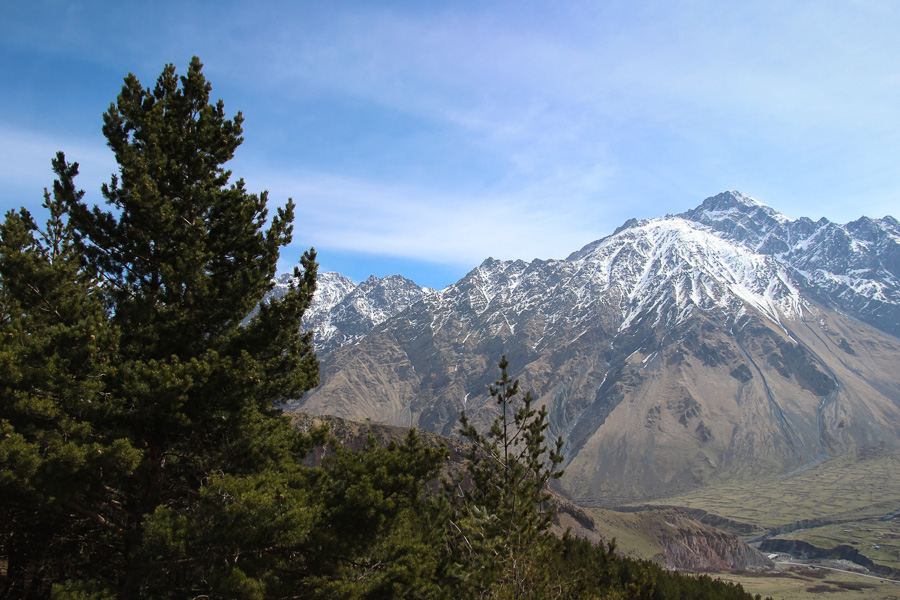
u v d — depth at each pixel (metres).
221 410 13.38
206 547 11.62
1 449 10.38
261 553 11.84
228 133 17.23
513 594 14.41
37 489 11.25
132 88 16.36
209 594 12.58
